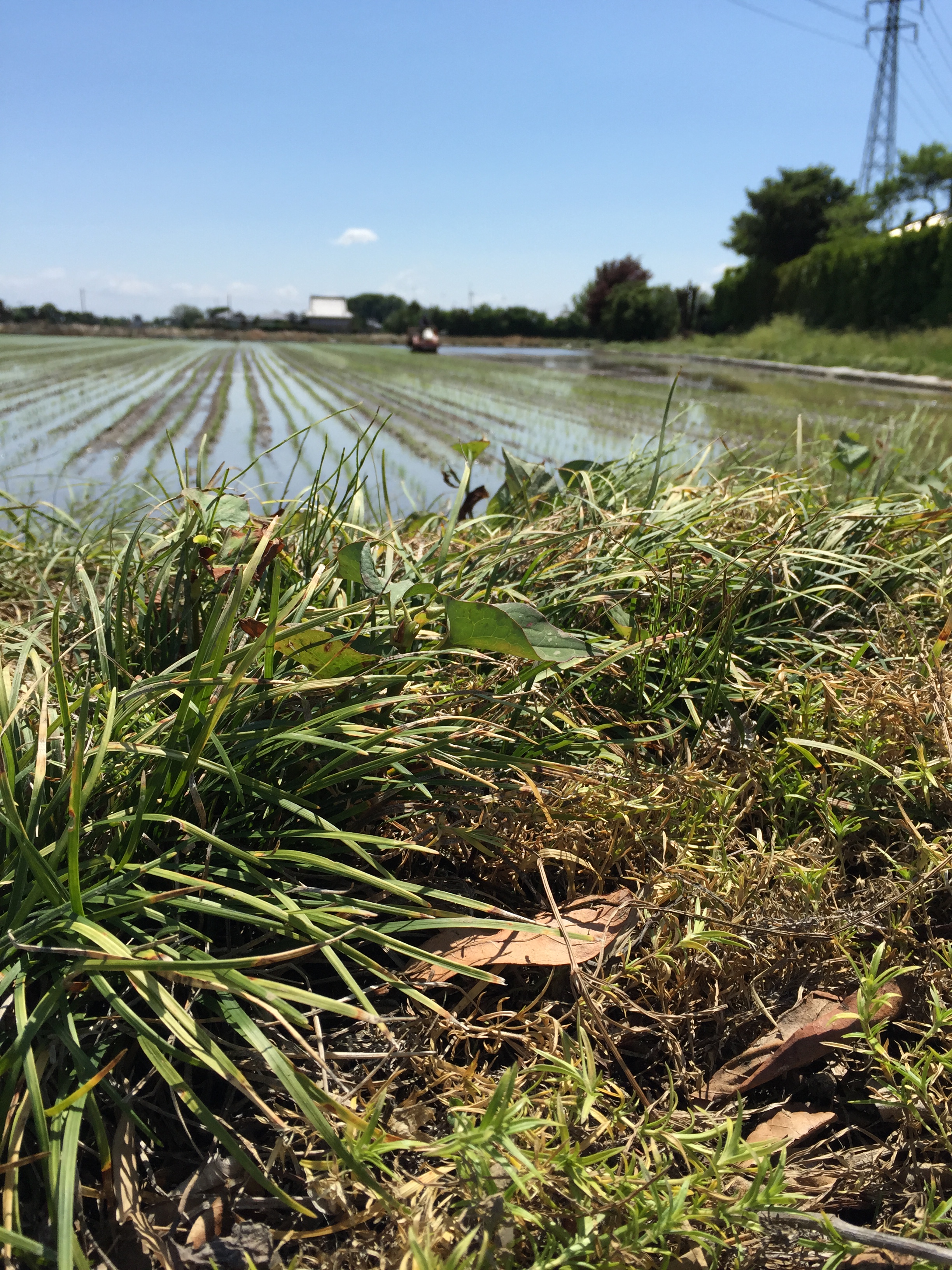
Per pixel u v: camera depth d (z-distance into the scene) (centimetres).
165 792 131
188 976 105
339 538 226
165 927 116
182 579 167
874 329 3016
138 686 136
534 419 1363
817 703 189
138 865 123
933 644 200
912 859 153
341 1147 91
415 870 153
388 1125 107
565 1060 119
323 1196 99
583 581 207
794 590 228
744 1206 94
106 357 3441
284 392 1803
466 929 139
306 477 788
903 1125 113
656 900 142
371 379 2327
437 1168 103
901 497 294
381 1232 99
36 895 108
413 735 147
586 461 271
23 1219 96
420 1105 109
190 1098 96
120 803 131
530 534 211
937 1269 92
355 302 10712
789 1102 121
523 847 150
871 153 4825
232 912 111
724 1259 96
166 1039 115
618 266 6638
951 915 146
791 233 4416
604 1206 95
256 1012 120
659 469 261
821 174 4391
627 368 3172
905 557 238
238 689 143
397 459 924
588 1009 122
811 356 2889
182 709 128
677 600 207
